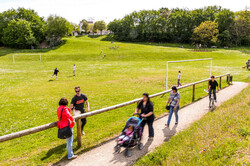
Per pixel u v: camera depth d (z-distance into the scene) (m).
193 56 52.03
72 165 5.92
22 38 80.81
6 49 81.69
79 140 6.95
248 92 13.23
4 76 27.23
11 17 93.94
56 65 39.31
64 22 88.06
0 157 6.59
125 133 6.63
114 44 79.12
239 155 5.16
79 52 61.03
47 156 6.43
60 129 5.95
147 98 7.22
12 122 10.73
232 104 10.77
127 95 16.42
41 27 89.94
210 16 101.44
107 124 9.54
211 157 5.29
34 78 25.80
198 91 16.64
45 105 13.79
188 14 104.00
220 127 7.10
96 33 158.62
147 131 8.48
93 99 15.28
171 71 30.77
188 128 8.32
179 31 102.62
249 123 7.01
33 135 8.62
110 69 33.34
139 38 111.44
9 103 14.36
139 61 46.91
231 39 94.44
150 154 6.18
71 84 21.67
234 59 48.38
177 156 5.53
